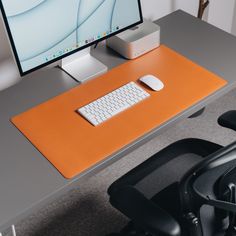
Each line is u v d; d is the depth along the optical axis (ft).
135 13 6.22
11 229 6.20
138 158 8.09
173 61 6.27
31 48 5.47
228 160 3.85
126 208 4.83
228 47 6.50
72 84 5.96
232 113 5.65
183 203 4.52
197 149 5.82
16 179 4.84
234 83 5.92
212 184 4.59
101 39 6.06
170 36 6.74
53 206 7.38
